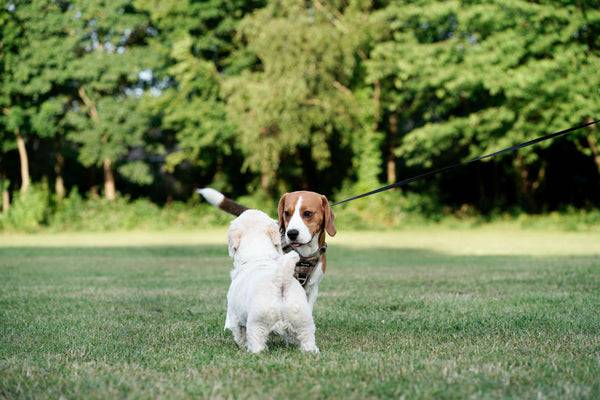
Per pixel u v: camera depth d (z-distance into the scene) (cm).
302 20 2411
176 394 288
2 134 2827
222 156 3266
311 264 452
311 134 2858
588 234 2256
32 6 2689
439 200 3011
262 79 2619
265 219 443
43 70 2700
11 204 3005
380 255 1483
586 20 2312
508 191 3259
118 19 2800
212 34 2822
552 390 290
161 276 1025
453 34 2706
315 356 368
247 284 394
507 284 813
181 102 2872
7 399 286
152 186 3662
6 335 474
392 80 2831
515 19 2339
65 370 345
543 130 2505
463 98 2806
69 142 3406
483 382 306
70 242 2089
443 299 672
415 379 315
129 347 428
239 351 398
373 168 2872
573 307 590
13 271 1120
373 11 2698
